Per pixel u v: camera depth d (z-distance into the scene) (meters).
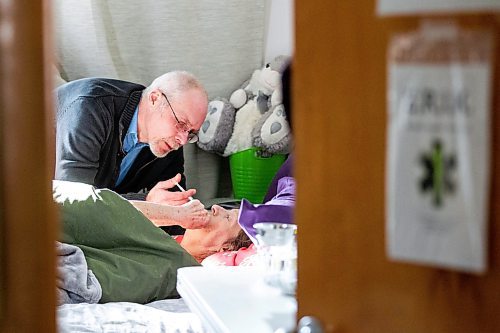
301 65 0.86
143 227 2.73
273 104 3.25
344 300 0.84
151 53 3.52
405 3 0.74
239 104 3.35
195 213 2.94
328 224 0.85
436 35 0.72
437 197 0.73
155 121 3.19
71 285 2.45
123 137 3.18
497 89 0.68
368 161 0.80
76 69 3.51
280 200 2.42
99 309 2.36
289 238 1.88
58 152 3.05
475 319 0.72
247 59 3.55
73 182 2.91
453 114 0.71
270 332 1.48
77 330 2.17
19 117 0.92
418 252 0.75
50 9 0.90
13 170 0.93
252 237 2.20
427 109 0.73
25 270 0.94
